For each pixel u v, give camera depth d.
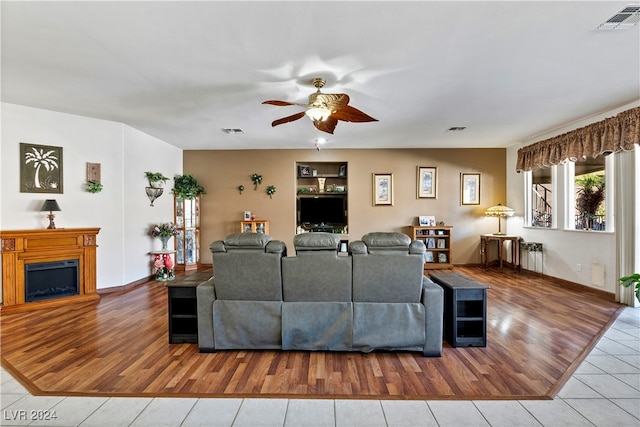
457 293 2.85
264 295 2.72
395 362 2.57
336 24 2.27
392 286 2.64
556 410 1.95
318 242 2.63
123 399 2.06
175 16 2.17
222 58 2.76
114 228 4.77
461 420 1.86
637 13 2.14
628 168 3.98
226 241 2.68
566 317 3.60
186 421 1.86
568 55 2.73
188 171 6.84
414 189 6.82
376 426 1.81
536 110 4.21
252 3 2.04
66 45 2.55
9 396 2.10
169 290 2.92
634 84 3.36
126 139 4.96
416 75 3.11
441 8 2.09
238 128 5.11
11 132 3.98
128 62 2.84
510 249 6.64
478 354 2.71
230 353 2.74
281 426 1.81
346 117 3.33
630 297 3.97
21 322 3.50
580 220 4.96
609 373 2.38
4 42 2.50
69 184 4.39
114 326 3.38
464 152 6.80
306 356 2.68
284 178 6.85
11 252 3.81
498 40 2.49
